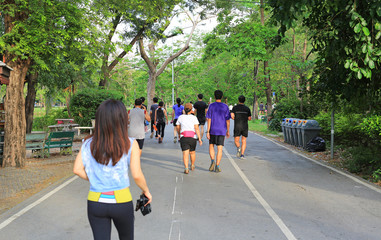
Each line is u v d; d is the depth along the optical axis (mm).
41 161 10195
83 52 10484
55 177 8039
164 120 14938
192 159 8508
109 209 2469
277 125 20844
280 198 5922
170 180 7383
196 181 7285
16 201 5953
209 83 47156
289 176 7832
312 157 10820
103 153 2473
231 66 41281
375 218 4836
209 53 24844
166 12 20672
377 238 4102
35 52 8766
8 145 9133
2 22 13805
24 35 8711
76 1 9414
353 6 6191
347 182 7180
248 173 8195
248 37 21625
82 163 2543
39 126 26016
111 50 11258
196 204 5547
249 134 20016
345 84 9055
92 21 10555
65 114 26609
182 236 4188
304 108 19812
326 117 13234
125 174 2537
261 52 20797
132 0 15008
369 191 6406
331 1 6449
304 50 29188
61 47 9953
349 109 10312
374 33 6676
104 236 2514
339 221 4715
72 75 21172
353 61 6840
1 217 4949
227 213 5082
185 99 56281
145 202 2752
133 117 8844
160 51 33312
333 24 7207
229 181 7293
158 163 9641
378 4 5898
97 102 20047
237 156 10656
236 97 46406
